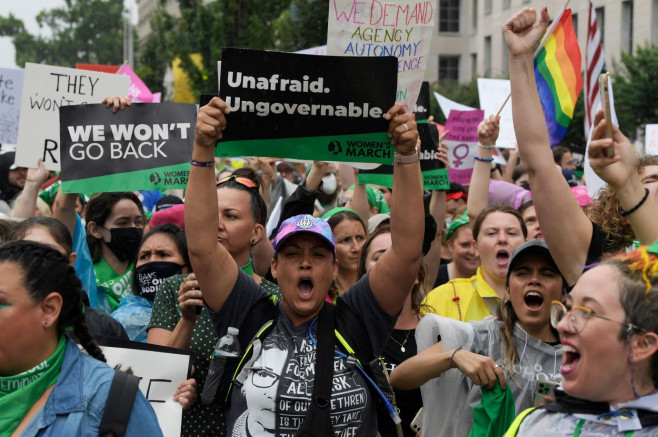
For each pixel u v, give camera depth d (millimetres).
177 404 3705
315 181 6766
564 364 2527
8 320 2748
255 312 3566
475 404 3768
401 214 3488
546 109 4430
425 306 4715
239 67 3582
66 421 2779
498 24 38219
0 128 8352
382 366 3545
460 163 8812
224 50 3562
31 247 2854
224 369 3463
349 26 3830
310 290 3504
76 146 5273
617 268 2465
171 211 5793
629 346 2412
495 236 4957
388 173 6609
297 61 3578
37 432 2758
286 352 3428
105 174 5285
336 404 3320
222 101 3494
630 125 23062
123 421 2803
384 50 3838
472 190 6023
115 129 5309
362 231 5586
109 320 4191
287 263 3508
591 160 3076
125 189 5293
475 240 5094
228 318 3562
